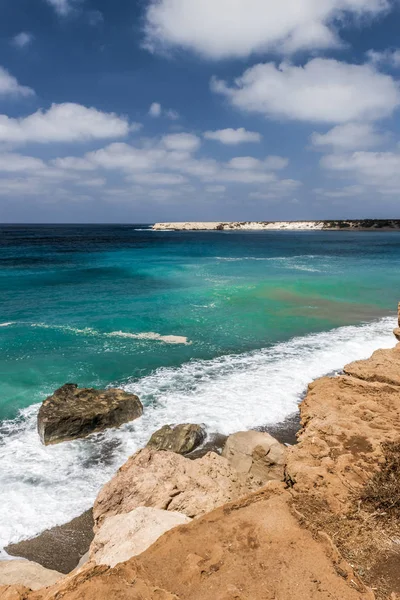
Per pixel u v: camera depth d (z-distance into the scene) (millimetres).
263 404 12781
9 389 13766
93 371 15383
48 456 10242
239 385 14180
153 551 5129
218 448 10602
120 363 16172
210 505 7105
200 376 15016
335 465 7105
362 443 7793
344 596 4352
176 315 23016
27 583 6016
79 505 8508
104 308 24391
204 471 7910
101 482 9258
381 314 23734
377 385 10367
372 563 5074
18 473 9516
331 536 5508
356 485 6562
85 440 11000
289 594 4352
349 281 34062
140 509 6328
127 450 10555
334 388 10547
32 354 16875
